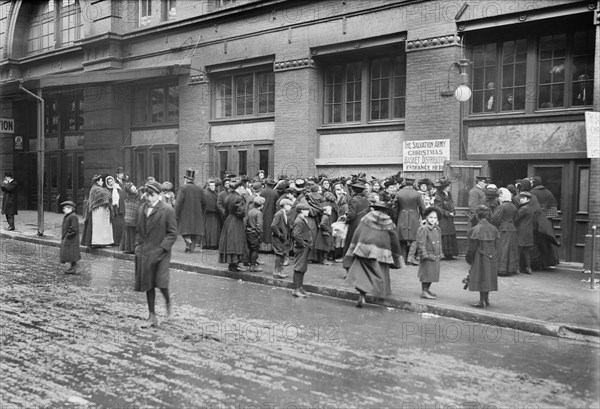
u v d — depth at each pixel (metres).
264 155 18.61
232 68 19.06
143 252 8.12
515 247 11.52
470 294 9.73
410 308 9.15
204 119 19.84
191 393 5.47
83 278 11.74
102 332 7.64
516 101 13.68
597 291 9.93
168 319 8.38
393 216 12.86
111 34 21.83
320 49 16.83
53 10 26.17
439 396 5.44
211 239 15.23
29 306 9.13
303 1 16.98
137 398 5.34
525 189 11.92
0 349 6.86
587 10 12.05
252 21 18.39
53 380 5.82
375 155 16.12
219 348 6.95
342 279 11.07
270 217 14.68
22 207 29.33
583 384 5.80
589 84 12.55
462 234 13.69
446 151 14.19
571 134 12.70
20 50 27.97
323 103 17.41
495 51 13.97
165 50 20.83
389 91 15.98
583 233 12.53
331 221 13.56
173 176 20.98
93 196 15.60
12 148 29.09
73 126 25.27
